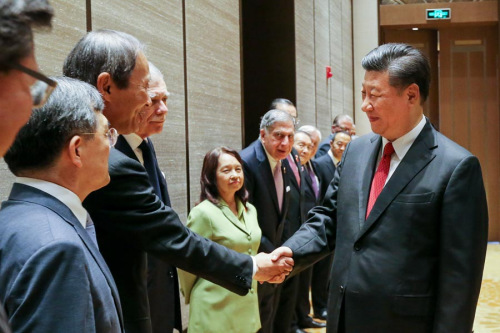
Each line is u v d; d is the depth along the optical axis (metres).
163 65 3.47
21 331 1.06
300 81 6.74
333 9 8.84
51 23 0.90
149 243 1.72
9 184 2.18
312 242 2.29
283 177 3.75
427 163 1.94
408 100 1.97
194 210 3.05
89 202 1.68
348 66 10.12
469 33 9.90
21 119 0.86
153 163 2.19
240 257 1.92
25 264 1.09
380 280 1.93
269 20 6.55
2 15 0.82
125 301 1.70
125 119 1.69
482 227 1.88
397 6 10.08
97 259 1.26
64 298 1.09
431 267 1.90
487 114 9.79
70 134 1.25
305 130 4.96
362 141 2.22
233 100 4.82
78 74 1.65
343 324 2.05
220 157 3.09
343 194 2.15
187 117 3.84
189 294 3.02
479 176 1.91
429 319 1.89
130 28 3.10
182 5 3.79
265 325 3.51
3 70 0.83
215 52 4.40
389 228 1.94
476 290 1.84
